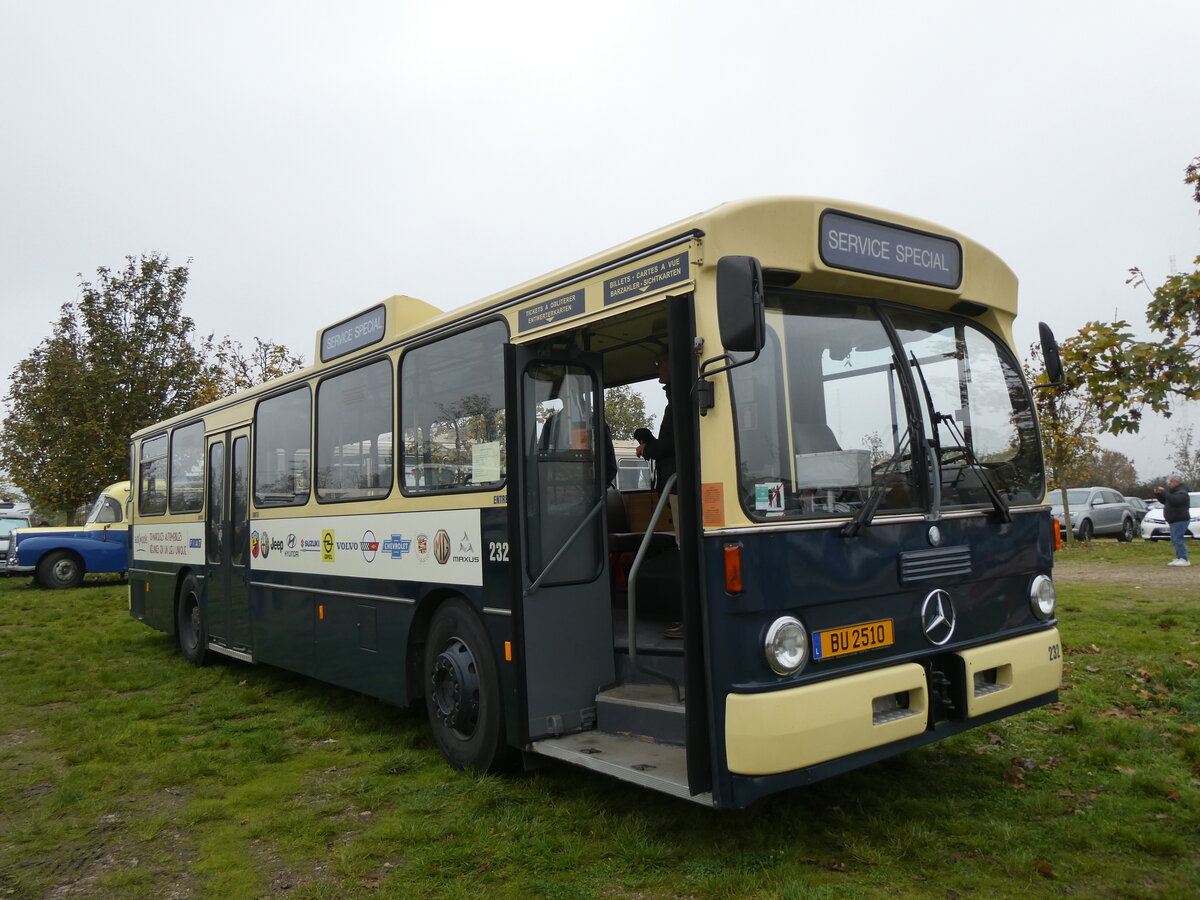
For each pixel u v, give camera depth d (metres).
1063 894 3.81
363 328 7.04
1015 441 5.23
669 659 5.04
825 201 4.42
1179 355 6.97
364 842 4.65
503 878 4.18
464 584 5.62
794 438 4.21
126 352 25.30
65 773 6.18
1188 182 7.72
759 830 4.47
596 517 5.53
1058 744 5.77
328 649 7.36
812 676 3.96
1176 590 12.52
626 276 4.54
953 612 4.59
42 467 26.78
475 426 5.62
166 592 11.24
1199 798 4.78
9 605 17.09
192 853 4.69
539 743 5.04
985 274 5.18
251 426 8.93
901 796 4.89
